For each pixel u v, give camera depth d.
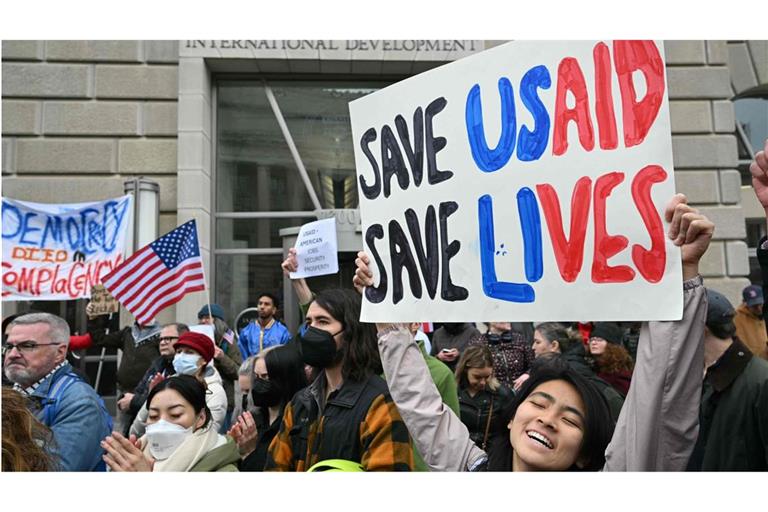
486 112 2.11
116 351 7.60
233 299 8.10
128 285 5.06
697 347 1.68
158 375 4.04
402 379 2.18
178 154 7.57
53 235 6.50
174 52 7.74
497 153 2.08
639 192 1.81
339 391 2.46
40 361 2.92
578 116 1.93
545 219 1.95
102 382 7.54
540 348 4.43
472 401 3.69
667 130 1.79
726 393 2.34
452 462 2.05
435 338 5.63
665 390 1.66
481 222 2.09
